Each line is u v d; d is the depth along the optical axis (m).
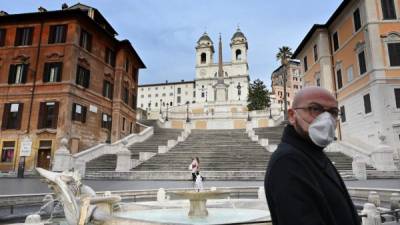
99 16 37.16
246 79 118.50
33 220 5.57
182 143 31.73
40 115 28.97
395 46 27.61
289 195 1.67
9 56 30.81
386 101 26.53
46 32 30.66
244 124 60.06
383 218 7.55
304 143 1.96
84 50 31.44
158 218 7.26
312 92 2.03
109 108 35.97
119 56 38.03
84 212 5.03
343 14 33.00
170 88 131.50
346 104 32.53
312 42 39.72
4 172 27.33
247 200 9.39
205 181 19.78
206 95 119.31
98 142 33.19
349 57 32.00
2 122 29.50
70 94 29.00
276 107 65.19
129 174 21.97
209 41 126.31
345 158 24.86
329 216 1.70
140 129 45.00
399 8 28.30
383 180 18.98
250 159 24.98
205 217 7.43
